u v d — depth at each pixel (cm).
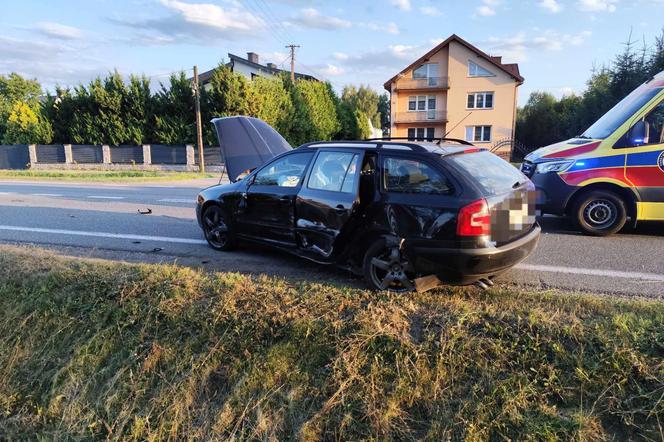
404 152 394
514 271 477
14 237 666
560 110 4316
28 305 396
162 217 840
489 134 3744
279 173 507
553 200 652
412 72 3856
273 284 403
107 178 2011
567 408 264
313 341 320
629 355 274
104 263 457
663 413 250
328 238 438
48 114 2880
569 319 314
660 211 609
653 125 602
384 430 274
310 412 290
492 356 291
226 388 317
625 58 2612
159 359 339
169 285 395
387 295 372
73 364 352
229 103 2730
